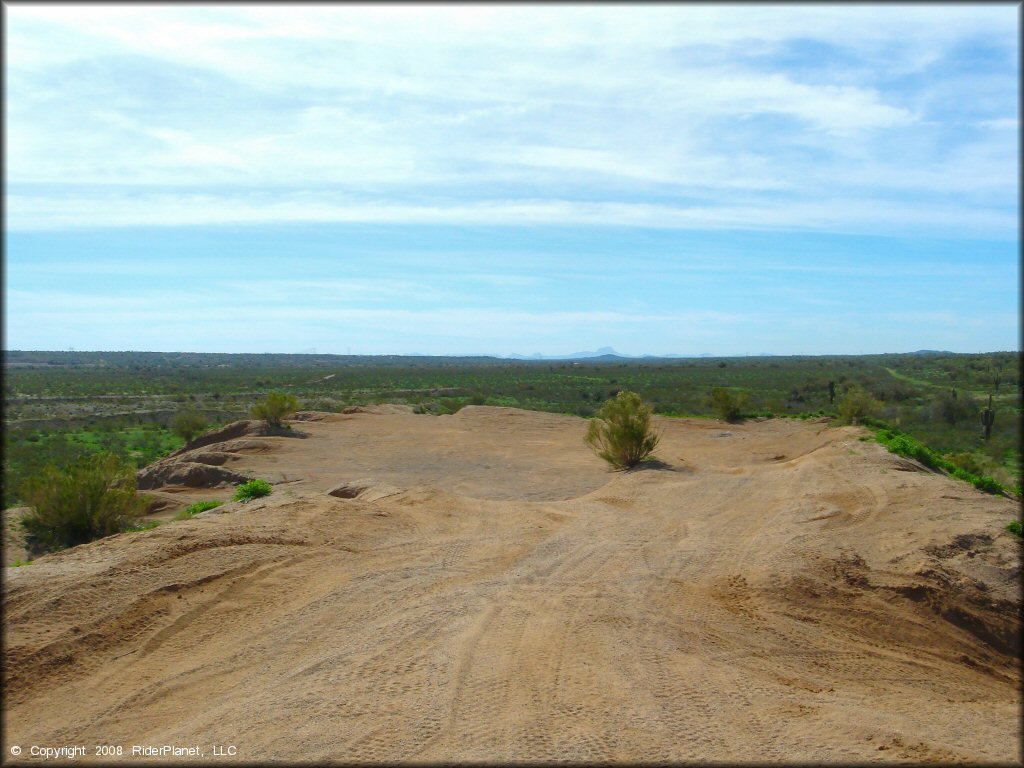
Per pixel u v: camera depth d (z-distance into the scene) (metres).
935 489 14.89
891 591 10.14
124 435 41.09
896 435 22.83
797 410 45.66
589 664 7.47
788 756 5.66
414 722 6.05
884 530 12.45
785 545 11.84
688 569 10.99
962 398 40.12
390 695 6.60
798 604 9.80
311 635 8.09
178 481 21.83
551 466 23.62
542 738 5.80
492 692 6.70
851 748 5.88
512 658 7.52
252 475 21.94
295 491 18.80
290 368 125.00
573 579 10.36
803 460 19.95
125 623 8.05
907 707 7.32
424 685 6.81
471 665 7.29
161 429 43.22
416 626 8.31
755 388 65.44
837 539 12.07
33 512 15.82
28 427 42.09
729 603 9.77
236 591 9.16
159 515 18.20
